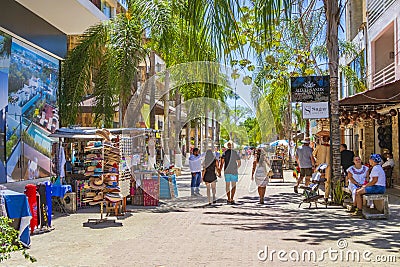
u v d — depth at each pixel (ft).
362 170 41.32
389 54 79.46
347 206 42.93
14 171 48.49
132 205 48.47
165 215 41.70
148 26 58.23
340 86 104.83
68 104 59.41
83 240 30.55
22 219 28.02
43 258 25.61
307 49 52.85
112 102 59.62
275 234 31.58
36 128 54.13
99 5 62.39
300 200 51.88
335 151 47.03
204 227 34.96
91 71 61.00
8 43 47.98
